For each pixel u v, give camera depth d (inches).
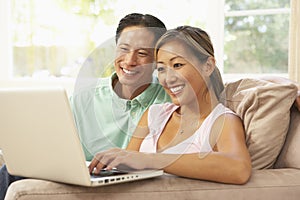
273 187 59.7
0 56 143.4
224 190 57.7
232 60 126.0
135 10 136.3
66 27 141.8
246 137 70.2
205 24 130.2
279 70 122.3
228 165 58.1
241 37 124.8
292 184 60.6
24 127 54.5
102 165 55.4
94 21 140.1
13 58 145.0
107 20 138.9
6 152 59.7
